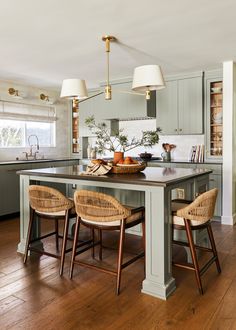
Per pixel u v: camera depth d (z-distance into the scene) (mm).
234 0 2285
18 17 2539
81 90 2951
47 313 1963
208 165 4320
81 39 3078
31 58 3738
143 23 2693
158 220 2189
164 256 2176
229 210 4145
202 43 3244
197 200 2164
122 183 2342
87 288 2305
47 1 2268
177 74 4668
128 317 1917
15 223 4273
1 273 2566
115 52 3521
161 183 2133
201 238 2971
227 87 4035
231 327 1804
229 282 2396
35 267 2695
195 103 4559
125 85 5000
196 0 2281
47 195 2564
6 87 5094
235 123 4215
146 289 2230
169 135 5109
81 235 3676
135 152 5559
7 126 5250
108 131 5488
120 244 2221
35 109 5645
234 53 3629
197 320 1878
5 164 4477
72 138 6328
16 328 1803
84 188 3645
